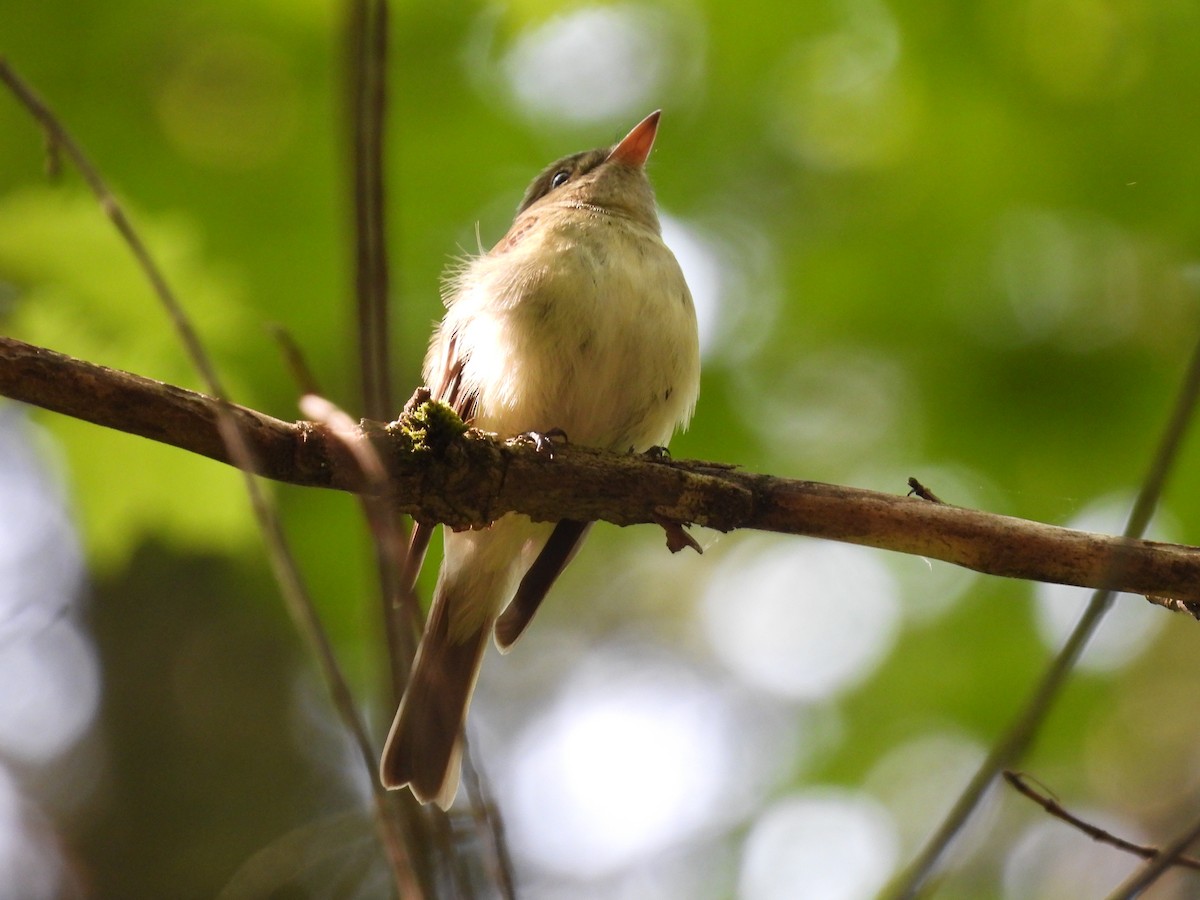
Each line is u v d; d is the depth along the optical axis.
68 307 7.64
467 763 4.79
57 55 9.91
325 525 10.45
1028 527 6.03
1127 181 10.38
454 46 10.16
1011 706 11.01
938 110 10.45
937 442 10.78
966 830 5.41
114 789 12.85
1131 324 10.62
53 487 8.52
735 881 11.81
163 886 12.40
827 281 10.82
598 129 10.71
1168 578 5.89
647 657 14.78
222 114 10.09
